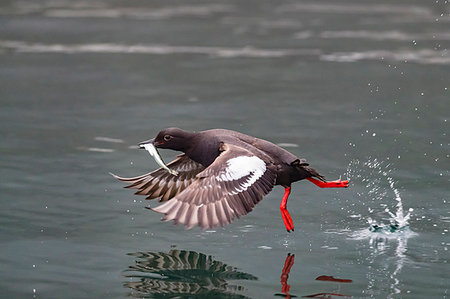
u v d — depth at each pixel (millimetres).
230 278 8320
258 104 16781
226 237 9711
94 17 27875
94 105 16656
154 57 21531
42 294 7891
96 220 10234
